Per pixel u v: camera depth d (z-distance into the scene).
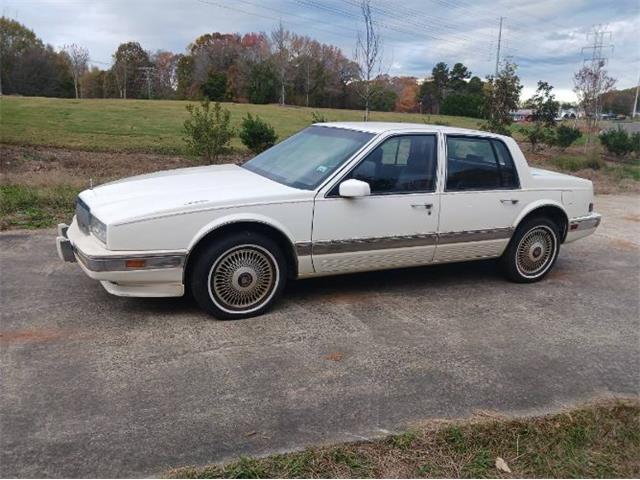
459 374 3.88
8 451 2.86
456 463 2.95
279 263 4.65
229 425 3.16
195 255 4.43
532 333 4.68
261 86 61.69
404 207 5.04
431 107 59.22
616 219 10.03
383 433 3.14
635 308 5.43
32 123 27.17
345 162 4.82
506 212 5.64
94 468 2.77
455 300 5.36
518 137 28.72
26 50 70.88
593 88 27.14
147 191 4.63
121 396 3.40
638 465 3.05
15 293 4.93
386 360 4.03
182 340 4.18
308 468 2.83
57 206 8.20
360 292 5.42
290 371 3.80
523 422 3.30
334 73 58.09
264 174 5.21
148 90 79.69
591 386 3.83
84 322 4.41
